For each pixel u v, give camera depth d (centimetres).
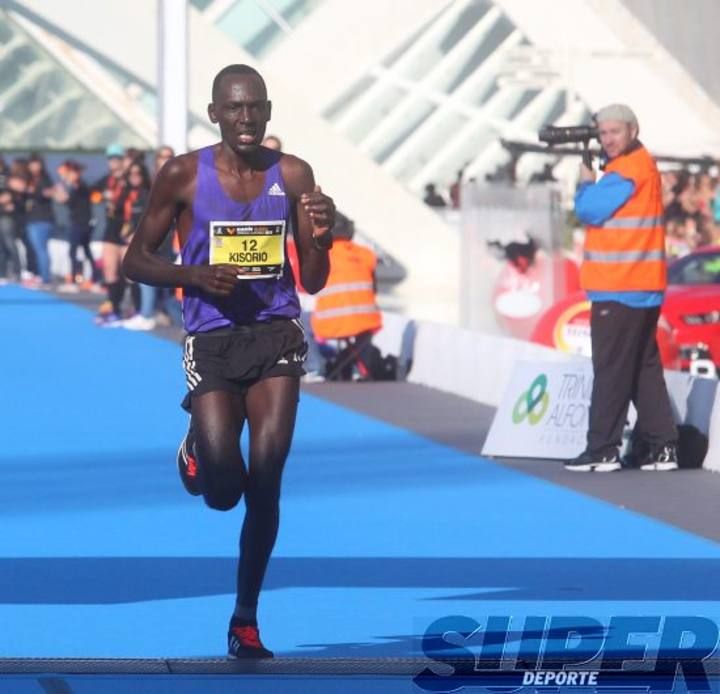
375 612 2041
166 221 1802
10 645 1891
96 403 4188
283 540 2492
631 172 2953
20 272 8750
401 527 2588
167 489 2966
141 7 8756
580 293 4312
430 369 4453
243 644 1808
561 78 9894
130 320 6200
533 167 10144
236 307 1800
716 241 7150
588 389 3206
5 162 9138
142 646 1888
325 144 8581
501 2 9919
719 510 2719
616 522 2623
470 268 4806
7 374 4803
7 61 11719
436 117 10294
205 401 1781
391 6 9606
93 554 2406
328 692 1686
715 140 9656
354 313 4472
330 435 3612
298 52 9631
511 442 3281
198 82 8538
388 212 8581
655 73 9756
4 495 2909
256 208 1797
